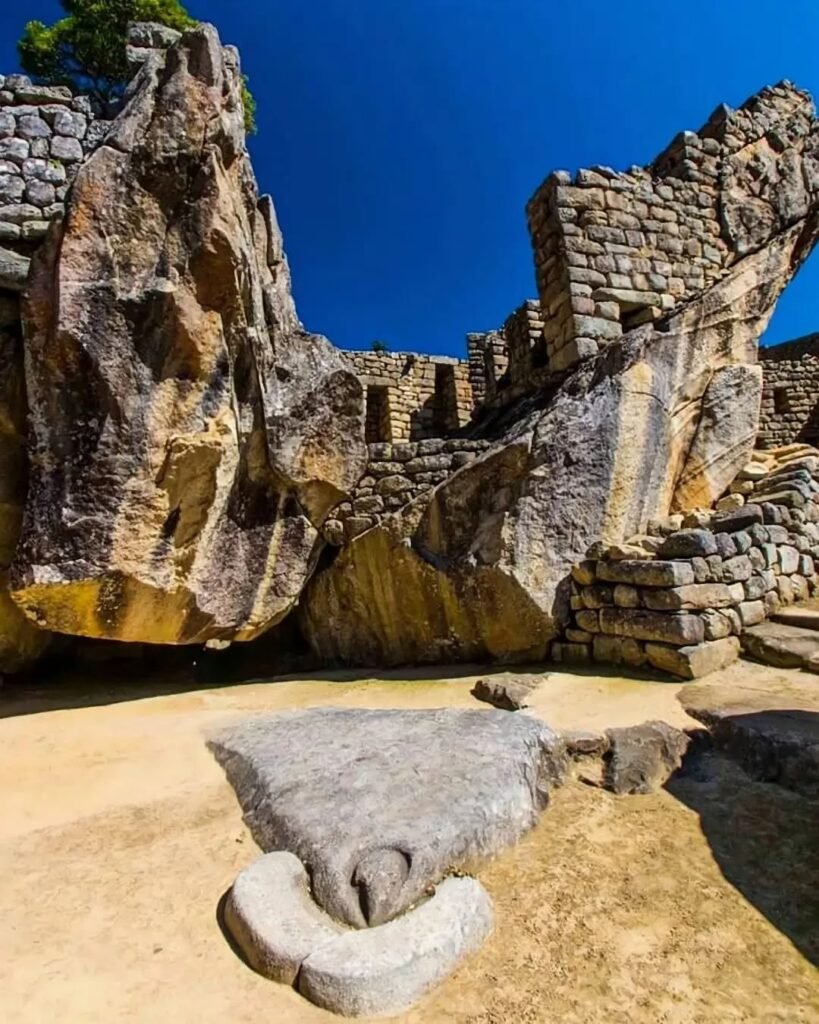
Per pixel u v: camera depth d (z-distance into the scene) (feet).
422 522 22.93
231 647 27.81
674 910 7.76
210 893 8.38
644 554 18.60
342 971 6.38
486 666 20.81
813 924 7.41
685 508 24.36
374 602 23.91
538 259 28.27
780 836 9.18
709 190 29.09
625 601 18.04
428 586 22.27
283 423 19.40
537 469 20.84
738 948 7.09
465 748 11.23
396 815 9.01
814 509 22.76
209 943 7.41
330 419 20.15
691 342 24.70
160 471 16.62
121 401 15.93
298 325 22.36
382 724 13.42
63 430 16.10
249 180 20.12
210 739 14.14
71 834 10.04
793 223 30.19
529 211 28.96
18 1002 6.52
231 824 10.21
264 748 12.55
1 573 18.57
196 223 16.44
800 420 58.13
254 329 18.39
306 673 23.76
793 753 10.77
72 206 15.64
